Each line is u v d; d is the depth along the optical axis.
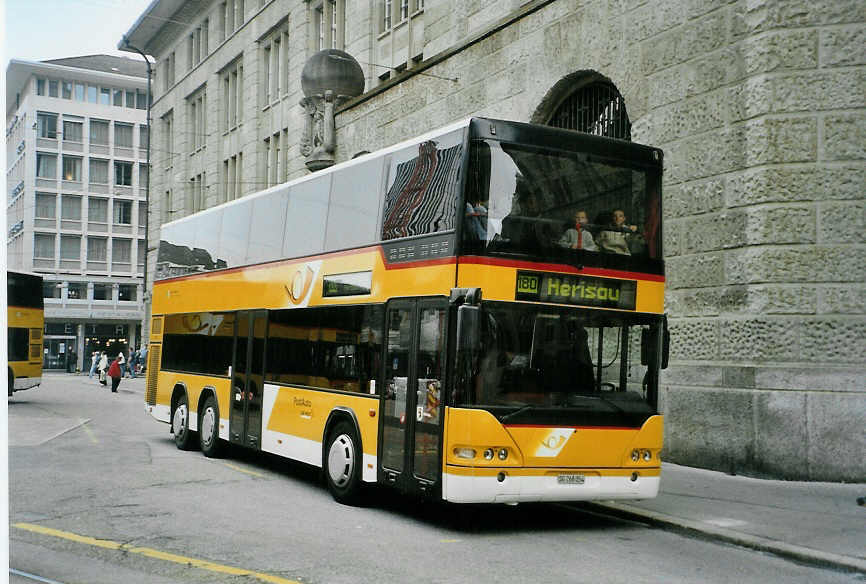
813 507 10.24
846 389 11.98
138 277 78.50
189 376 16.47
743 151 12.96
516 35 18.19
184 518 9.28
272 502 10.64
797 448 12.05
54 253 75.44
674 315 13.94
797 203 12.37
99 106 77.62
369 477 10.28
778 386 12.22
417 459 9.31
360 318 10.85
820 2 12.40
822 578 7.44
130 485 11.53
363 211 11.14
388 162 10.74
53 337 75.19
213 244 16.14
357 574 7.07
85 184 76.75
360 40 27.86
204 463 14.26
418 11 25.11
